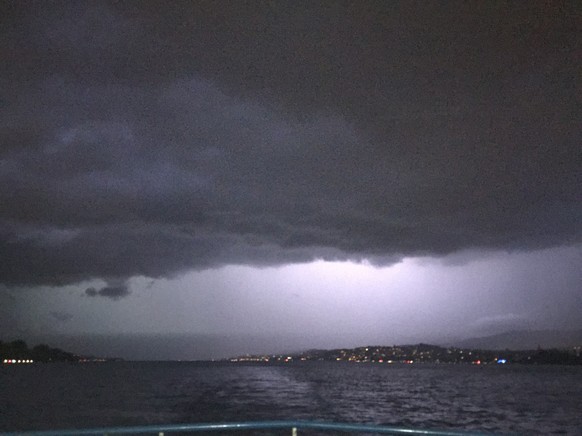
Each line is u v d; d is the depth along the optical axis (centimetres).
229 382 11481
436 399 7094
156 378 13612
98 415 4862
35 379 13162
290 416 4738
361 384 10950
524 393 8600
